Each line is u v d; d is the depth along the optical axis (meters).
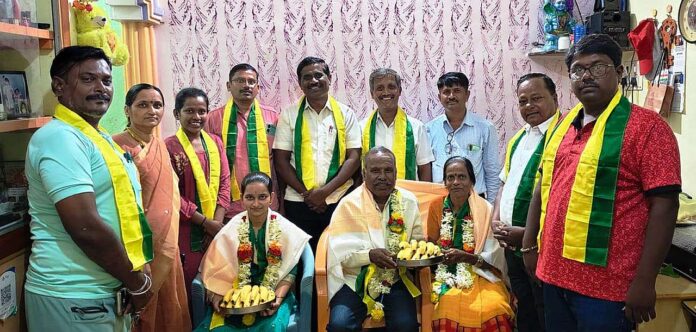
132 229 1.89
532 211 2.26
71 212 1.68
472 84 3.91
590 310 1.85
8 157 2.20
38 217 1.79
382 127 3.40
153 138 2.53
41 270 1.77
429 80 3.89
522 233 2.54
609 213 1.79
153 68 3.75
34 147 1.75
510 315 2.69
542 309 2.53
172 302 2.56
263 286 2.70
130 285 1.87
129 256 1.87
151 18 3.57
